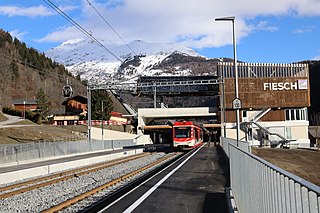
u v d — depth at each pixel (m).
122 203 12.53
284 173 4.61
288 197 4.39
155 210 11.37
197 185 16.62
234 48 27.89
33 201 15.46
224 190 15.03
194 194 14.17
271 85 81.00
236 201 11.24
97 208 12.70
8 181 23.61
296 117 82.00
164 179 18.81
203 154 39.22
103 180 22.02
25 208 13.91
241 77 80.56
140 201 12.84
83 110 107.38
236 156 11.32
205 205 12.00
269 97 80.81
